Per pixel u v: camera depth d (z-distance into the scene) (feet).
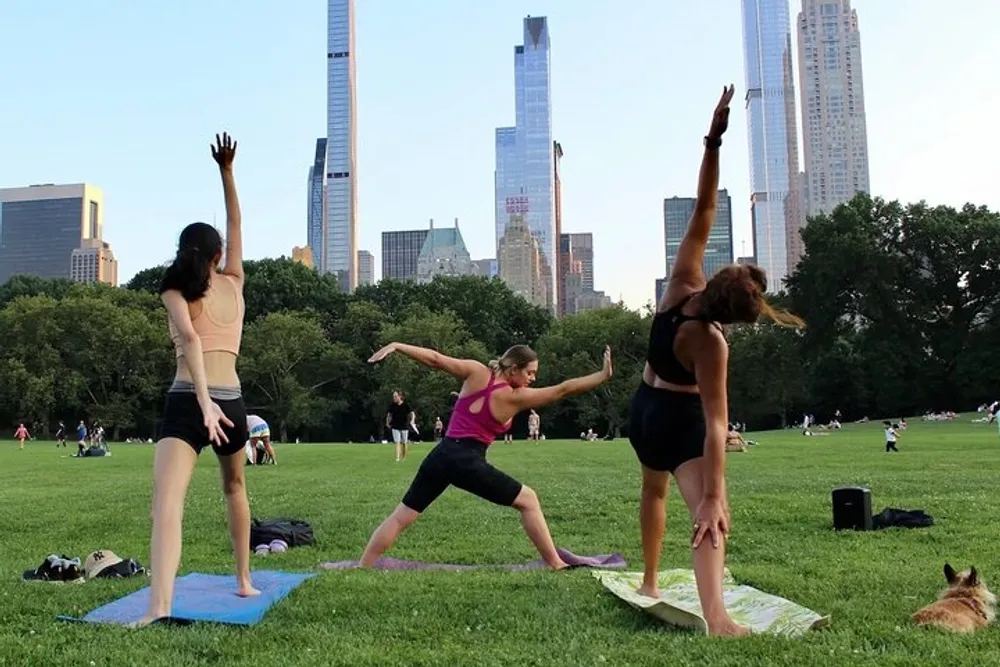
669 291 15.80
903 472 50.47
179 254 16.71
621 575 20.06
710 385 14.64
